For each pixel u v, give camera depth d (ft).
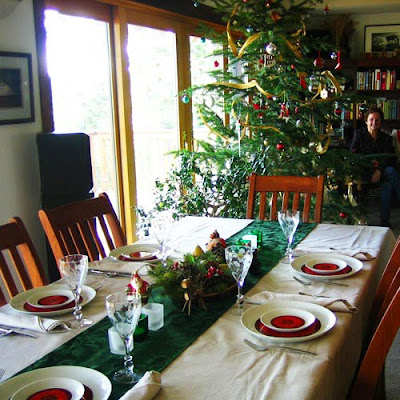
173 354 3.83
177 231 7.59
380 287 6.04
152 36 13.20
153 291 5.19
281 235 7.21
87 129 11.37
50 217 6.44
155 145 13.71
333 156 12.35
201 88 12.78
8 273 5.61
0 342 4.12
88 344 4.05
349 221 12.87
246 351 3.85
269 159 12.46
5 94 8.73
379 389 5.78
